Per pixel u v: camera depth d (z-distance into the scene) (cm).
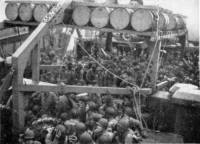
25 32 1421
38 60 714
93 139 564
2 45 1247
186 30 1497
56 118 646
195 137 682
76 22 876
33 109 689
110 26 855
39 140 573
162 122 774
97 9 832
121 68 1053
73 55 1750
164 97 777
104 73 989
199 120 671
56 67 1022
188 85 791
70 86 683
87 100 718
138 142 599
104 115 657
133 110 750
